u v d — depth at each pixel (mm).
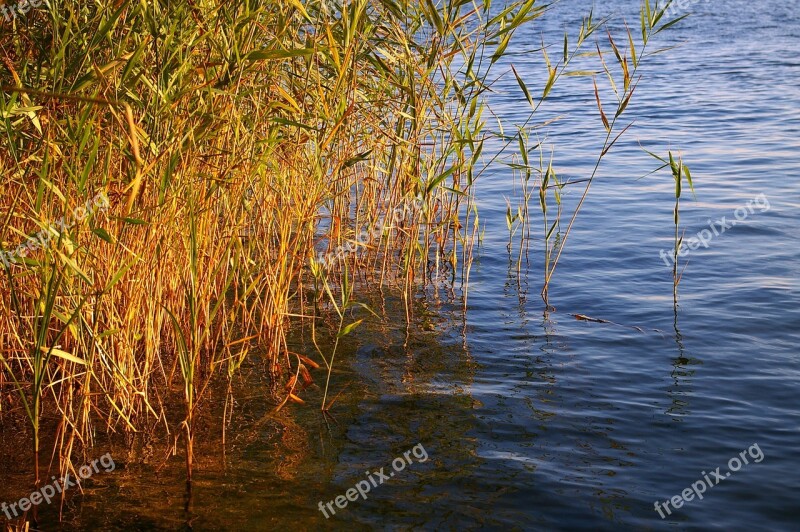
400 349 5285
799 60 17531
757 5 27969
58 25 3760
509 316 5820
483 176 9969
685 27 23938
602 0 31891
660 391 4586
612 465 3842
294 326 5676
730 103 13719
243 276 4652
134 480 3758
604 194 8961
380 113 5656
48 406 4430
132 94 3730
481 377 4852
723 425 4180
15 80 3656
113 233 3986
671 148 10938
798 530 3311
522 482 3715
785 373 4754
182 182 3963
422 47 5414
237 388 4734
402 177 6074
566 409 4418
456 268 6914
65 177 3914
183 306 4641
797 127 11703
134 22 3838
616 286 6324
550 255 7129
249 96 4500
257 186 5090
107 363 4070
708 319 5590
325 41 4719
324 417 4398
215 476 3805
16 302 3541
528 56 20156
